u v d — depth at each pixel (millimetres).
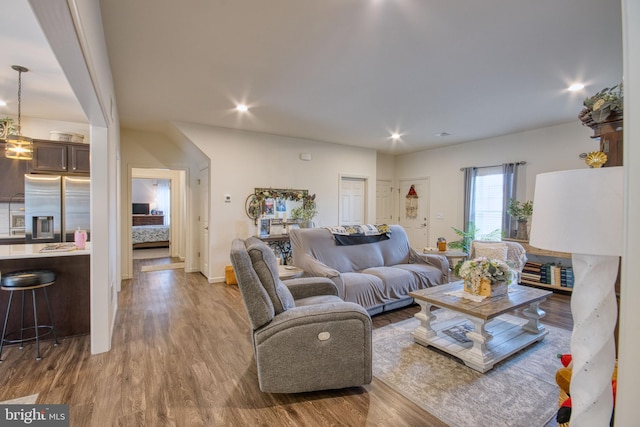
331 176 6312
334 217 6367
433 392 2105
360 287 3285
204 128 4922
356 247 4047
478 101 3840
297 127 5078
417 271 3852
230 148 5156
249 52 2658
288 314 2014
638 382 753
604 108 1721
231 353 2627
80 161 4480
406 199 7504
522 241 4996
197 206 5855
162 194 11406
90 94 1996
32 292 2775
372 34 2385
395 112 4289
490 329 2973
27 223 4176
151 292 4473
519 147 5379
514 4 2027
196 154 5426
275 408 1928
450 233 6531
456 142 6207
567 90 3479
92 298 2602
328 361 2021
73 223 4406
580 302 1104
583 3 2008
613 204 945
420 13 2123
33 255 2699
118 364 2436
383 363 2484
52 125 4609
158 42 2484
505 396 2066
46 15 1171
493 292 2732
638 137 753
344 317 2035
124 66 2887
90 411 1885
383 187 7617
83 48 1463
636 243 756
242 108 4102
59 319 2955
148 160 5391
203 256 5645
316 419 1834
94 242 2602
